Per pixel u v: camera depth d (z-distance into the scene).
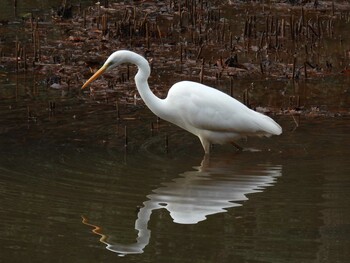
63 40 20.52
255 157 13.07
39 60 18.75
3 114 14.88
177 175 12.09
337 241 9.70
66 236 9.87
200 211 10.70
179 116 13.31
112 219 10.38
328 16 23.09
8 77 17.56
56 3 24.36
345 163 12.63
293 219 10.40
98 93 16.50
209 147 13.34
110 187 11.48
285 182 11.83
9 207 10.70
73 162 12.48
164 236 9.88
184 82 13.41
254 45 20.41
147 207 10.80
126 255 9.34
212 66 18.50
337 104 15.88
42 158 12.63
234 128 13.16
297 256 9.27
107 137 13.76
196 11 22.91
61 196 11.09
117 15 23.06
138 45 20.19
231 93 16.34
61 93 16.41
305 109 15.52
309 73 18.08
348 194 11.28
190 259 9.23
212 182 11.83
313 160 12.84
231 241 9.72
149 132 14.15
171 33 21.20
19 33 21.02
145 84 13.24
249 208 10.78
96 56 19.20
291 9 23.94
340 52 19.83
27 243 9.66
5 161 12.48
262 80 17.59
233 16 23.17
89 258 9.27
